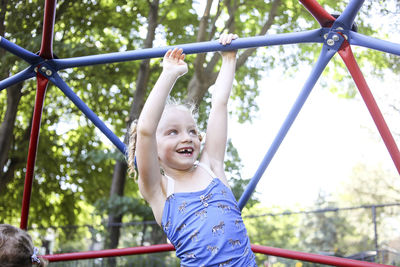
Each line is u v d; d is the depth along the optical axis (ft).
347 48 9.99
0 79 27.78
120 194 38.86
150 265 33.68
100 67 35.73
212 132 9.35
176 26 31.27
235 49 10.14
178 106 8.82
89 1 30.27
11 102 33.32
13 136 39.68
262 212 57.77
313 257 11.52
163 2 31.45
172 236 8.20
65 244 38.70
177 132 8.55
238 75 33.47
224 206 8.27
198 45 10.27
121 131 41.83
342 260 11.21
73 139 43.57
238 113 36.47
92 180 45.06
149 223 35.29
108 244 35.35
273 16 28.63
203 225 8.00
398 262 29.19
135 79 37.93
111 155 36.17
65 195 44.65
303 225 58.03
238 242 8.02
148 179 8.18
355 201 54.85
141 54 10.86
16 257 6.50
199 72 29.48
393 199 53.11
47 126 41.45
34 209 44.11
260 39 9.99
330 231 55.52
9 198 42.83
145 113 8.02
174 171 8.54
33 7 25.50
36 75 12.23
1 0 25.13
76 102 12.34
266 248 12.24
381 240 47.65
